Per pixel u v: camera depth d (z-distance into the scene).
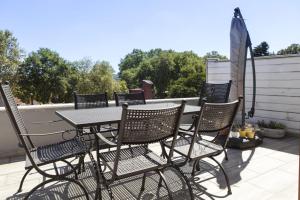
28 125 3.38
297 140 4.10
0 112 3.16
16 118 1.91
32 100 28.02
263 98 4.76
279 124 4.38
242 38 3.77
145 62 39.28
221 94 3.47
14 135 3.27
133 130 1.66
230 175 2.67
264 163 3.01
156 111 1.67
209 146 2.40
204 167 2.89
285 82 4.41
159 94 36.78
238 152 3.44
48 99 28.84
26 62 27.53
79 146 2.22
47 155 2.03
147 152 2.18
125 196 2.23
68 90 29.00
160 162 1.96
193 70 32.06
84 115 2.42
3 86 1.83
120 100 3.50
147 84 11.23
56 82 28.72
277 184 2.46
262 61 4.71
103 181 1.85
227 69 5.38
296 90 4.27
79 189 2.35
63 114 2.50
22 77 26.84
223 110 2.15
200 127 2.14
